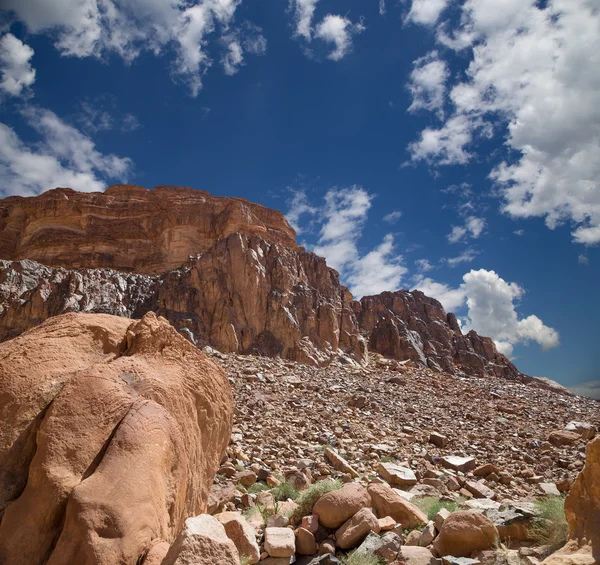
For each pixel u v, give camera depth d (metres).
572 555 4.71
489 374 45.88
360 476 10.20
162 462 4.29
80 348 5.16
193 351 6.16
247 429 13.63
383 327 45.28
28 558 3.53
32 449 4.14
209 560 3.45
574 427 17.98
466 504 7.98
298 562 5.86
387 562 5.54
